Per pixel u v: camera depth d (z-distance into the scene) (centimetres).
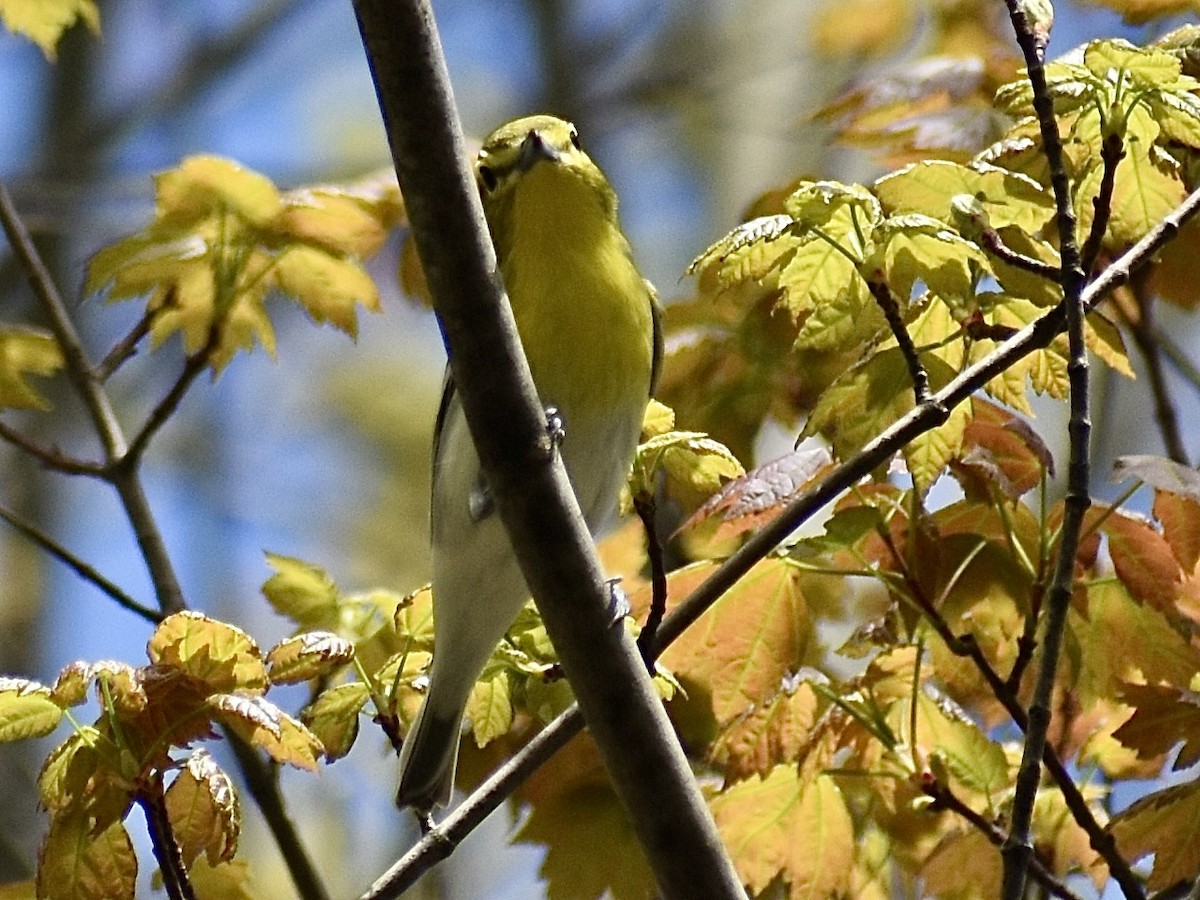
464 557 883
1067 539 675
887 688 834
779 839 855
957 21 1212
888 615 811
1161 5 957
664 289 1819
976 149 972
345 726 754
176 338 1895
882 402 749
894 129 984
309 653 693
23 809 1274
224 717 653
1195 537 777
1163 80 705
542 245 891
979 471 774
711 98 1842
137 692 642
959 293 715
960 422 750
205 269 995
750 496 737
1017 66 995
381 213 1009
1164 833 749
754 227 707
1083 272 688
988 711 894
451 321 645
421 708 855
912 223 686
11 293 1662
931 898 838
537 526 668
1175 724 759
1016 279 745
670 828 680
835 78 1783
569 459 898
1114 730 823
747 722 820
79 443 1736
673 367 1066
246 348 1021
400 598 889
